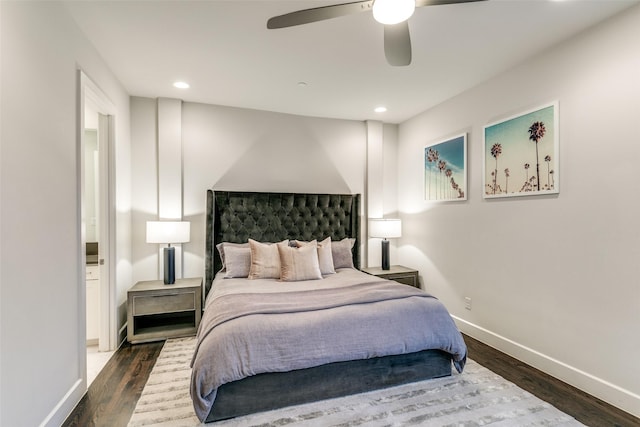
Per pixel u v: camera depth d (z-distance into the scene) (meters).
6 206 1.39
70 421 1.87
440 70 2.83
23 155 1.52
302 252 3.20
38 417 1.62
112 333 2.88
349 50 2.49
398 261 4.47
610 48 2.06
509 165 2.79
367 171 4.32
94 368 2.53
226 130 3.77
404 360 2.29
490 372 2.49
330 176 4.21
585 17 2.06
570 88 2.30
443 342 2.29
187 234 3.23
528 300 2.63
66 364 1.92
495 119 2.94
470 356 2.79
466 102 3.29
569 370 2.31
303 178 4.09
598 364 2.14
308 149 4.12
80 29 2.16
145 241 3.45
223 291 2.62
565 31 2.23
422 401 2.09
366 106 3.77
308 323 2.06
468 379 2.38
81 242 2.12
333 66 2.76
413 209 4.16
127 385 2.27
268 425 1.85
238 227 3.71
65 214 1.93
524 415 1.95
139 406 2.02
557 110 2.38
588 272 2.20
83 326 2.14
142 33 2.24
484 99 3.07
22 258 1.50
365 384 2.19
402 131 4.41
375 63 2.70
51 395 1.75
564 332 2.36
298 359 1.95
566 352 2.34
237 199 3.71
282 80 3.04
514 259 2.76
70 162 2.01
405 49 1.97
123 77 2.95
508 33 2.25
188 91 3.31
